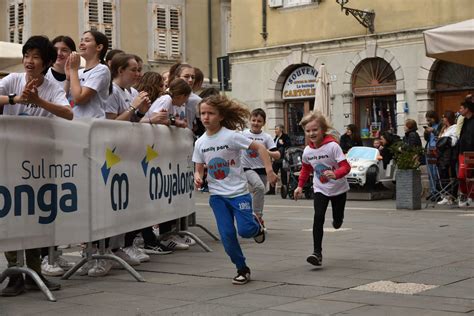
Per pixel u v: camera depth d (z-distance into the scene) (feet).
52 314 22.39
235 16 95.81
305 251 34.32
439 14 77.92
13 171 24.32
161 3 121.90
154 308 22.94
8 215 24.20
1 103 23.89
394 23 81.15
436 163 60.70
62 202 25.86
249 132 40.91
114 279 28.19
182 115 36.37
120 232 28.76
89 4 115.96
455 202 59.93
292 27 90.33
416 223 46.21
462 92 77.20
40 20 114.32
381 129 83.35
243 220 26.81
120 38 118.21
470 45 50.60
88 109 29.22
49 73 31.04
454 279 26.86
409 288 25.22
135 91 34.58
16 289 25.31
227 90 90.74
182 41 123.85
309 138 30.58
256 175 39.42
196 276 28.53
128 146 29.27
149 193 31.07
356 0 84.23
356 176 67.72
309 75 89.45
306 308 22.58
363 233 41.01
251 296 24.54
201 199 75.66
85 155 26.66
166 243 35.58
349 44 84.58
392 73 82.17
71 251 36.32
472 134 56.65
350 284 26.23
